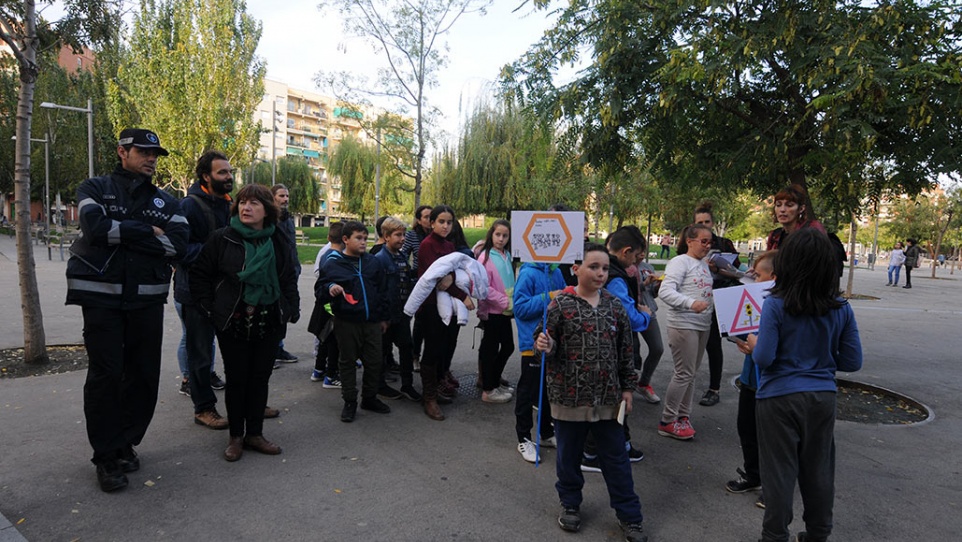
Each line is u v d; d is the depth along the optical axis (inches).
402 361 228.1
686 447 185.6
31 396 209.6
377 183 932.6
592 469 167.5
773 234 196.9
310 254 992.9
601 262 131.5
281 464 162.9
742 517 140.5
